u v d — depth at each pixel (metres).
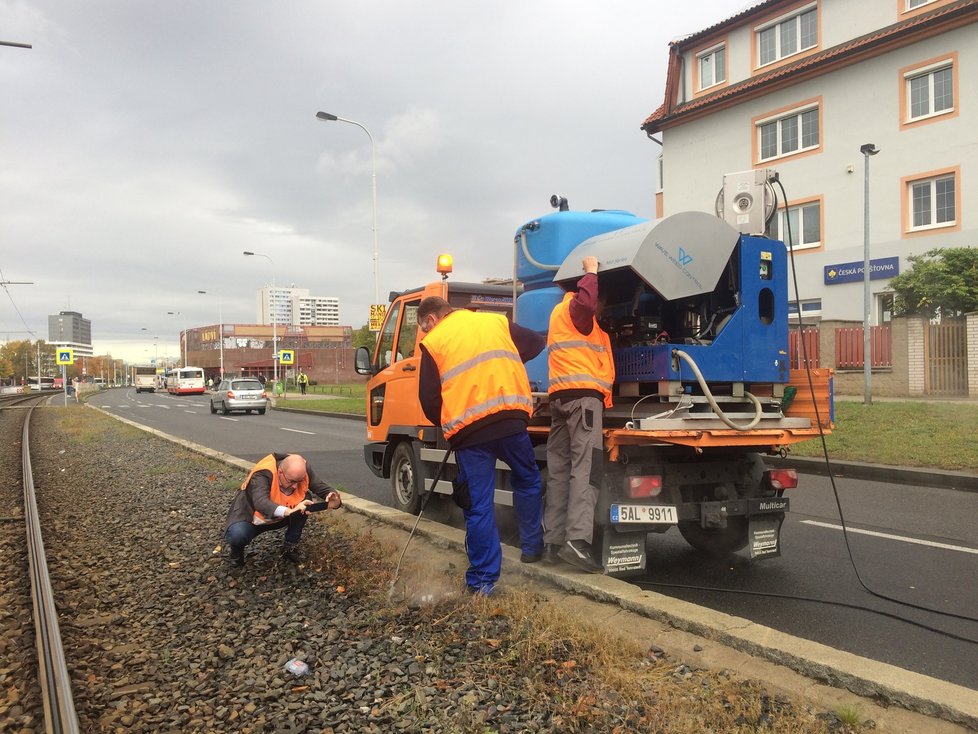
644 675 3.28
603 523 4.62
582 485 4.57
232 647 3.91
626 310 5.36
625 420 4.87
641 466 4.73
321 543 5.94
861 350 18.47
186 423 24.19
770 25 23.89
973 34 19.02
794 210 23.20
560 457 4.92
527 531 4.84
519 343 4.77
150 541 6.50
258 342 108.06
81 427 21.55
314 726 3.02
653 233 4.62
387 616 4.20
